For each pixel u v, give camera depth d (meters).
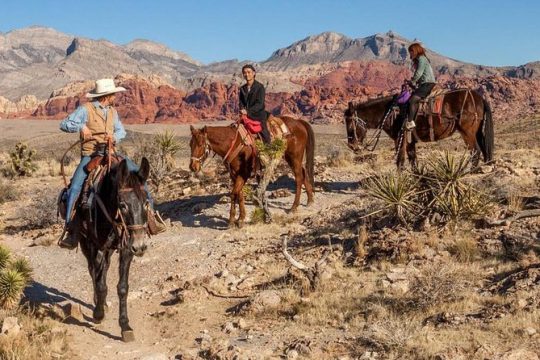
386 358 7.12
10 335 8.17
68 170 29.11
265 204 15.09
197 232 14.78
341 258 11.37
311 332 8.30
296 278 10.45
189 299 10.43
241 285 10.82
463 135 15.93
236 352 7.68
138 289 11.35
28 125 175.12
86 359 7.94
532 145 39.78
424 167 12.99
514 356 6.70
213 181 21.20
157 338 8.91
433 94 15.75
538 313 7.73
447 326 7.83
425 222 11.77
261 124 14.63
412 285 9.42
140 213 7.74
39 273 12.62
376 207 13.03
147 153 21.69
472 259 10.25
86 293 11.41
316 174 20.70
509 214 11.93
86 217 8.47
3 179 26.98
